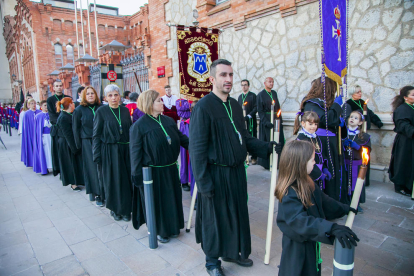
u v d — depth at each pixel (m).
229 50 7.30
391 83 4.59
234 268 2.69
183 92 4.57
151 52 9.71
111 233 3.56
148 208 3.05
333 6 2.71
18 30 29.52
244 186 2.52
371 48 4.75
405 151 4.05
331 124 3.01
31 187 5.68
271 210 2.67
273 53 6.24
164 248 3.14
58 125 4.90
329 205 2.00
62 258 3.01
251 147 2.66
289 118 5.99
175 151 3.27
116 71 11.35
